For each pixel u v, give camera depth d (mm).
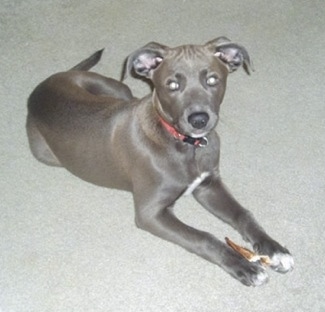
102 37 1341
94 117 990
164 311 907
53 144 1030
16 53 1322
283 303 901
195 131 873
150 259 970
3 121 1189
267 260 905
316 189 1043
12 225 1030
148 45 901
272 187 1051
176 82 877
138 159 943
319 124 1144
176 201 1010
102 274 958
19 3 1446
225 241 984
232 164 1088
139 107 955
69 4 1431
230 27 1335
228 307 904
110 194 1064
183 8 1387
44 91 1045
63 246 997
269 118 1158
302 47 1283
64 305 926
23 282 955
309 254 955
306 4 1377
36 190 1079
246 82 1221
